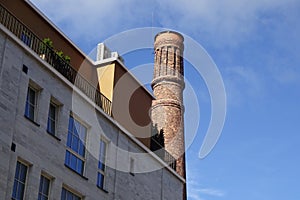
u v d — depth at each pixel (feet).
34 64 88.79
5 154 79.05
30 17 100.07
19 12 97.76
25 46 87.20
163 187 117.08
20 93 84.69
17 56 85.71
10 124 81.30
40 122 87.20
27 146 83.51
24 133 83.51
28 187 82.17
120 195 102.58
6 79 82.64
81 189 92.89
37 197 83.30
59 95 92.73
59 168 88.99
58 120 91.91
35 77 88.48
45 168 86.07
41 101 88.53
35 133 85.61
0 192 76.69
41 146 86.28
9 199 78.23
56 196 87.04
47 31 103.50
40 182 85.56
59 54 97.91
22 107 84.43
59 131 90.99
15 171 80.89
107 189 99.55
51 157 87.81
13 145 81.00
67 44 107.86
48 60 94.53
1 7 89.45
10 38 85.10
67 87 94.89
